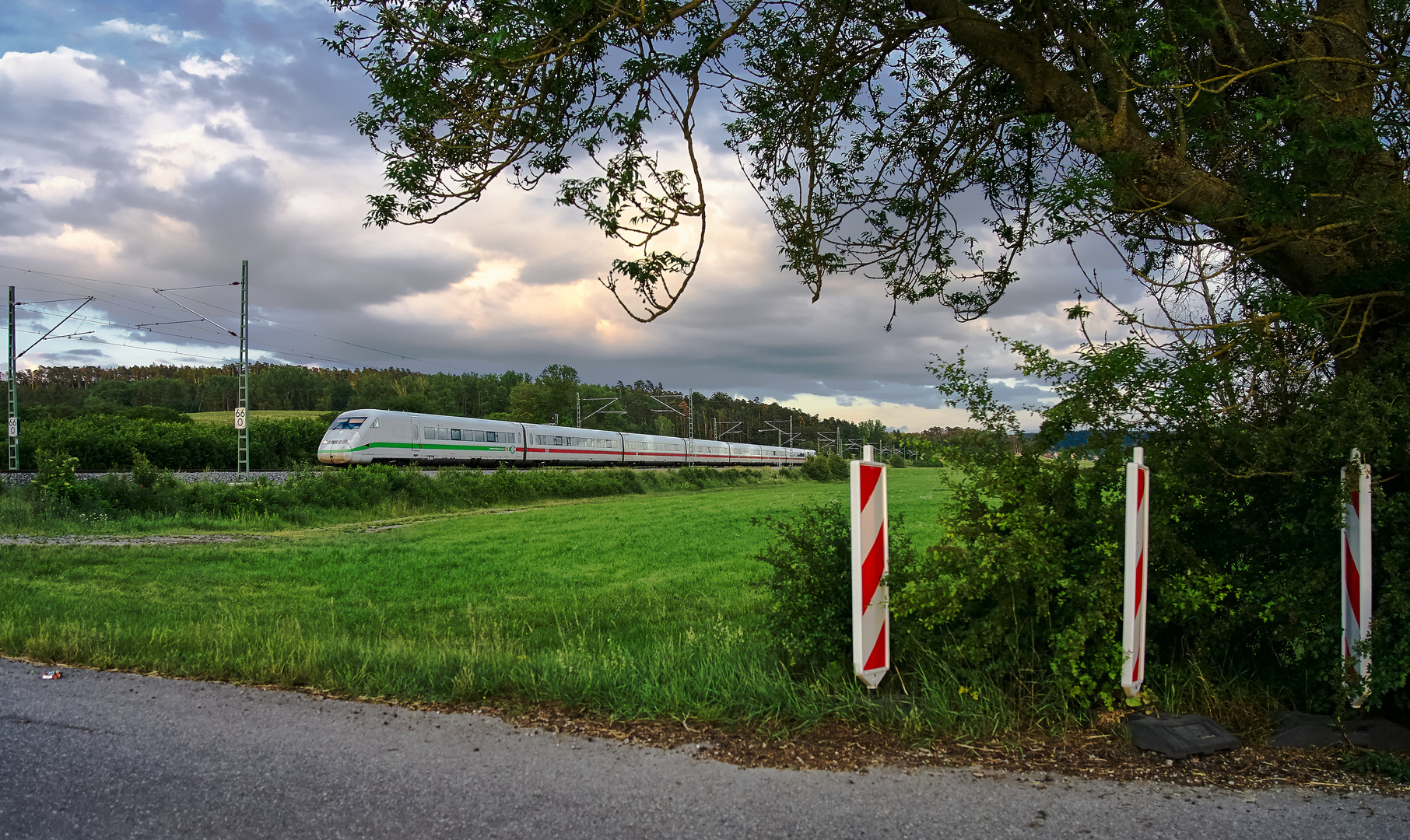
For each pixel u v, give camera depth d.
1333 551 4.17
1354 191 4.12
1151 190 4.75
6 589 9.93
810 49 6.16
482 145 4.96
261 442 46.97
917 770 3.37
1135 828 2.79
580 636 7.26
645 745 3.68
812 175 6.76
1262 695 4.32
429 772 3.30
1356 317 4.36
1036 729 3.91
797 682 4.54
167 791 3.09
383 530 23.42
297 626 7.16
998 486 4.27
